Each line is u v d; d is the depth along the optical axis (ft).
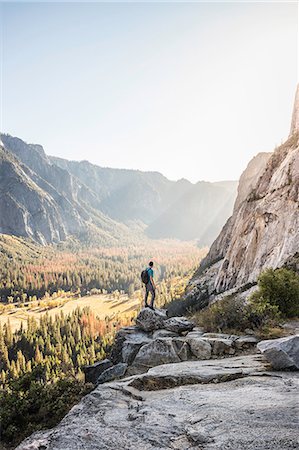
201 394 20.97
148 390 24.44
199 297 132.67
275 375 23.73
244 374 24.81
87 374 46.32
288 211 89.92
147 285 53.47
